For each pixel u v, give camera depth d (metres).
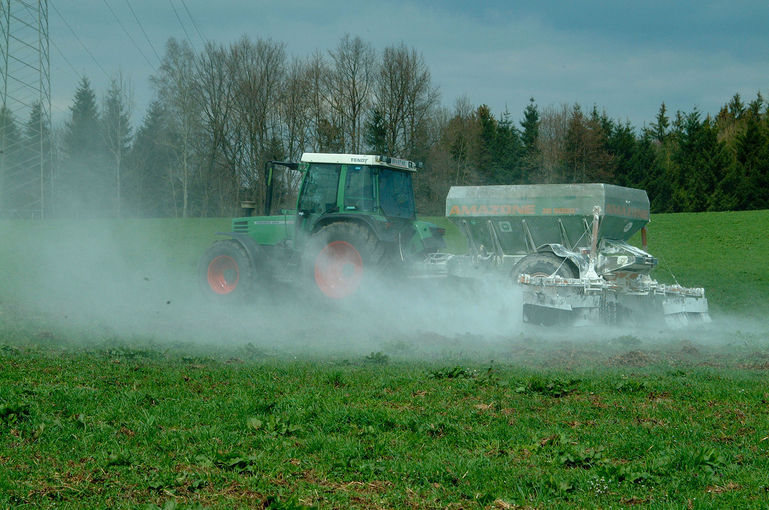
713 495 7.34
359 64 86.88
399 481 7.65
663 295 22.81
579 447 8.71
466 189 24.52
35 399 10.34
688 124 107.38
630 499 7.25
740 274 36.47
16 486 7.07
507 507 6.98
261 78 89.94
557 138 107.88
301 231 25.50
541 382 12.17
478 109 111.75
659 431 9.66
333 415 9.89
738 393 12.01
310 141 90.50
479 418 10.19
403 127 88.50
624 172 105.12
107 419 9.56
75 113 137.38
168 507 6.54
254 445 8.67
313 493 7.19
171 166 104.38
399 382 12.42
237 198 93.62
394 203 25.41
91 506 6.69
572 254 22.09
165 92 88.50
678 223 54.56
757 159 96.94
